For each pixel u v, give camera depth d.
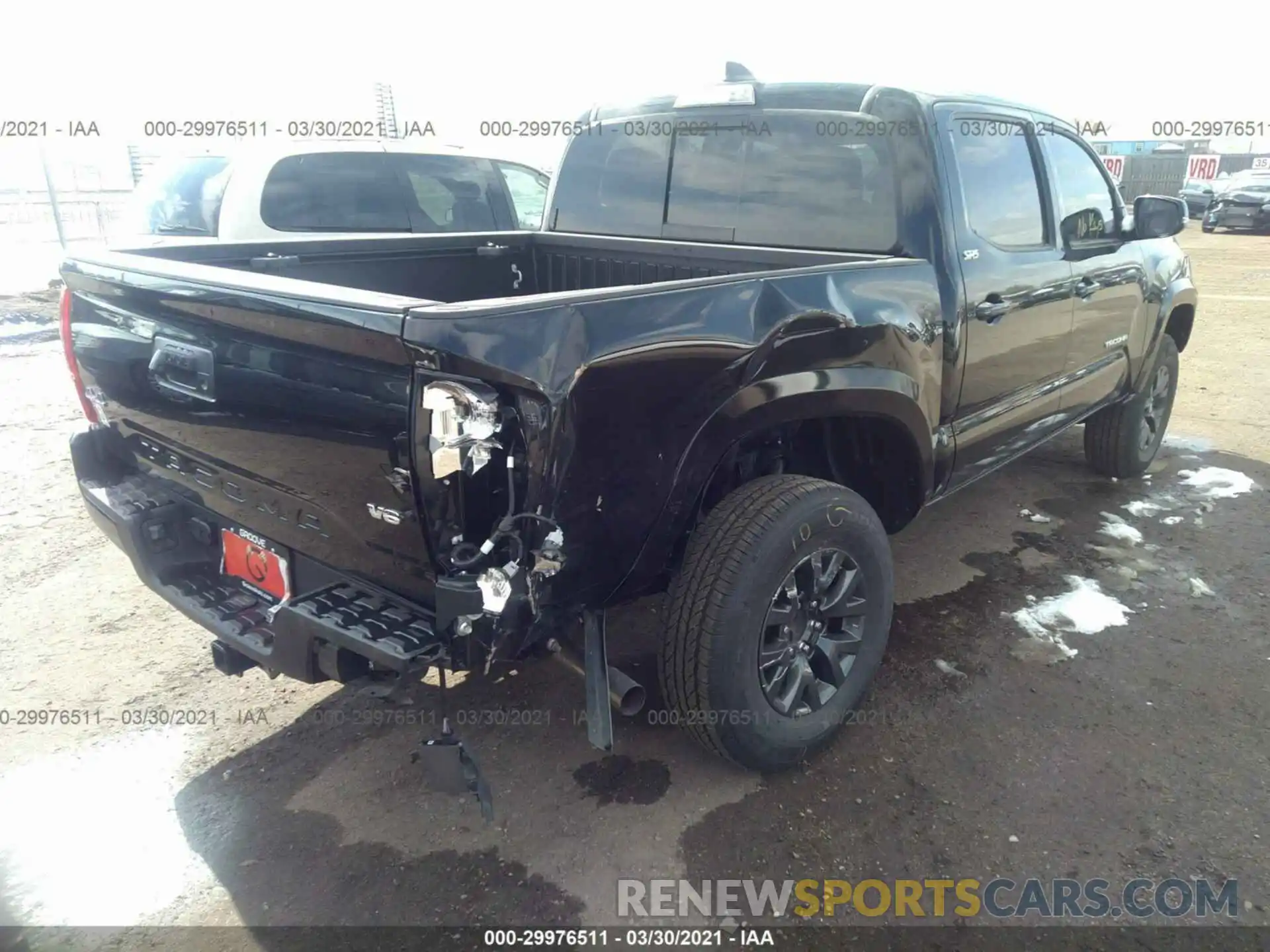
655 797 2.66
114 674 3.29
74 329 2.81
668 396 2.20
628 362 2.08
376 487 2.04
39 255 14.20
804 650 2.71
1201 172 32.34
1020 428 3.82
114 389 2.70
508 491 1.98
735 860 2.43
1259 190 22.00
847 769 2.78
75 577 4.04
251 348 2.19
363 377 1.98
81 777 2.75
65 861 2.43
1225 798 2.65
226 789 2.71
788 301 2.47
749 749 2.60
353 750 2.89
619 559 2.26
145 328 2.50
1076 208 3.98
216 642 2.55
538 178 8.17
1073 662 3.34
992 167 3.38
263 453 2.28
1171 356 5.18
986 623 3.62
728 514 2.50
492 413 1.87
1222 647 3.45
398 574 2.14
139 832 2.54
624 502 2.19
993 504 4.87
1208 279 14.21
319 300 1.99
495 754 2.85
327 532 2.25
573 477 2.05
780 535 2.47
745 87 3.45
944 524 4.59
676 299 2.21
